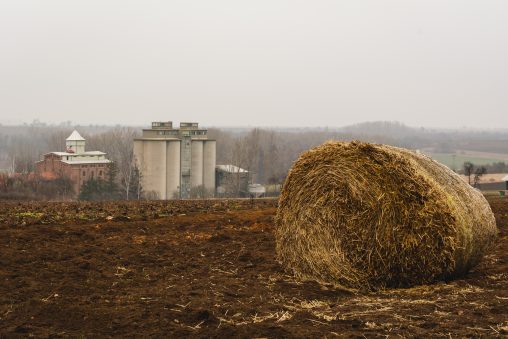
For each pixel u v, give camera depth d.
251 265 11.70
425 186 9.62
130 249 12.98
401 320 7.86
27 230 14.62
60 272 10.52
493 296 9.24
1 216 17.48
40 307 8.05
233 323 7.66
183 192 62.31
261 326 7.42
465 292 9.49
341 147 10.39
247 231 15.86
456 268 9.94
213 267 11.52
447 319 7.90
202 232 15.58
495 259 12.30
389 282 9.95
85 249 12.58
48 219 17.06
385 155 9.96
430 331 7.32
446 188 9.98
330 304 8.93
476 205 10.25
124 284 9.91
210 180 66.75
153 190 59.84
